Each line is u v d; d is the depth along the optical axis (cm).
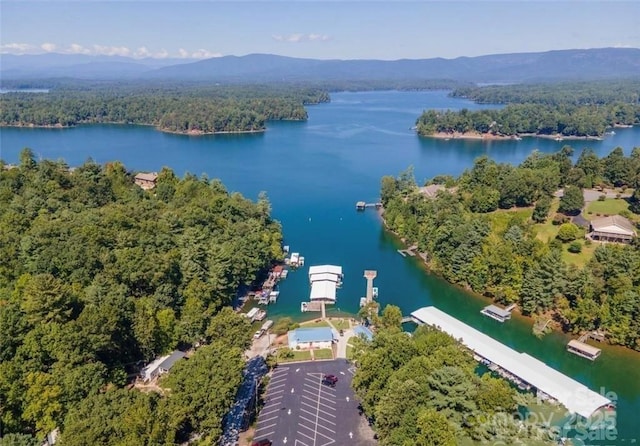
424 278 14825
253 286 14075
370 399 7688
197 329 10319
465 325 11225
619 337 10806
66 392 7344
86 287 10038
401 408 6856
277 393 8938
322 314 12575
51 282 8619
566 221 16538
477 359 10081
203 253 12431
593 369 10188
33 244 11006
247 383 9219
